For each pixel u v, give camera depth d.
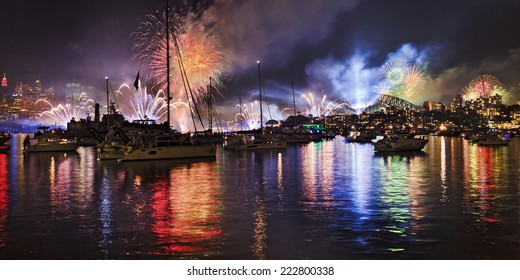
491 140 85.69
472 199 21.22
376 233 14.80
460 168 37.28
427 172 34.25
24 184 28.44
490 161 44.97
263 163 45.16
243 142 79.31
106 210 19.17
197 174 34.03
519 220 16.56
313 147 86.50
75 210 19.23
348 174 33.47
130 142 50.25
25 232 15.39
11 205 20.58
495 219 16.75
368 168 38.44
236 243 13.77
